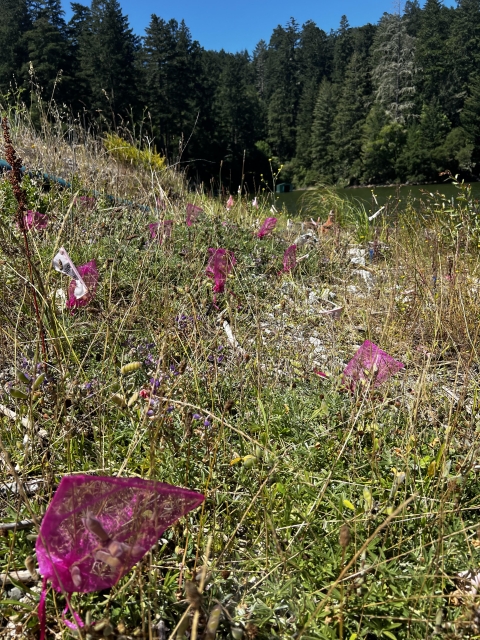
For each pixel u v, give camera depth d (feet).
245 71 304.71
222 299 10.86
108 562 3.86
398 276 14.11
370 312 11.46
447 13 245.45
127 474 6.05
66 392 6.84
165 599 4.92
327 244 17.79
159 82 139.44
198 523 5.90
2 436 6.65
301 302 12.19
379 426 7.34
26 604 4.56
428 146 158.51
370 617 4.68
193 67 148.25
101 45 131.75
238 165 145.79
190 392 7.45
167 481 6.05
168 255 12.33
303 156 188.85
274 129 208.13
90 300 9.36
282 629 4.84
